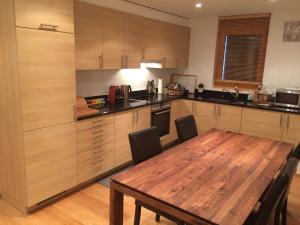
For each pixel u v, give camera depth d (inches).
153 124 159.3
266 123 152.4
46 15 93.7
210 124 174.2
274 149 96.5
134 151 86.7
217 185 67.4
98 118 122.4
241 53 177.9
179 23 188.4
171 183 67.7
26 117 93.3
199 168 77.6
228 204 58.7
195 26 193.2
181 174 73.1
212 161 83.3
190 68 200.8
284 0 131.5
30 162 97.6
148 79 187.0
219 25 182.5
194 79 199.5
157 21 159.3
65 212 104.1
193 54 197.5
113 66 134.0
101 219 100.3
